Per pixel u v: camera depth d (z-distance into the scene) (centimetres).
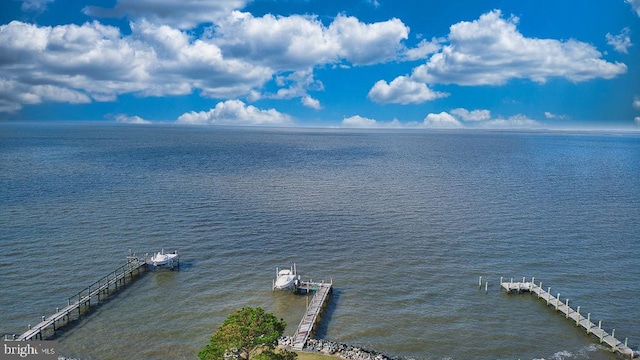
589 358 4778
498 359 4762
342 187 13562
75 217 9506
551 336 5206
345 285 6512
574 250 7944
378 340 5094
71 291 6094
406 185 14075
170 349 4844
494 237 8644
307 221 9631
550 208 11006
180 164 18375
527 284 6356
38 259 7156
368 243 8281
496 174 16850
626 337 5175
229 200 11419
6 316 5384
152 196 11650
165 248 7831
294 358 4247
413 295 6206
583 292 6309
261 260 7412
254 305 5903
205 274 6825
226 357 3997
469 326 5416
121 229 8781
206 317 5556
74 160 18888
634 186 14238
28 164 17162
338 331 5272
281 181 14425
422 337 5166
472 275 6862
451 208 10938
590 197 12400
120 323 5359
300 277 6581
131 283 6475
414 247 8069
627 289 6400
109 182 13500
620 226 9431
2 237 8106
